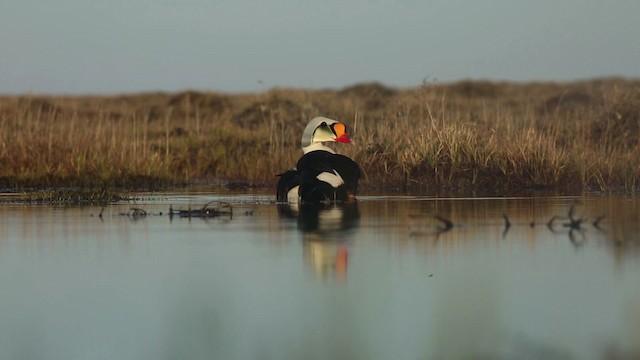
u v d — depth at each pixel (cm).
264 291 1056
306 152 2041
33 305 1018
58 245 1359
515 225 1495
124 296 1046
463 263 1180
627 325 917
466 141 2348
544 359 821
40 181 2394
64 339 902
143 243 1369
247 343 878
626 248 1271
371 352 846
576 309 969
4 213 1748
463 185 2266
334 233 1431
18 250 1321
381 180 2333
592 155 2370
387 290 1049
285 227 1512
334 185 1884
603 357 826
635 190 2136
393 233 1420
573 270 1134
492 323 927
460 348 854
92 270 1179
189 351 860
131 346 877
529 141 2312
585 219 1470
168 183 2483
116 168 2472
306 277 1118
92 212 1764
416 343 869
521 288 1052
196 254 1273
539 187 2241
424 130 2464
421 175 2320
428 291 1041
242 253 1276
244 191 2272
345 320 944
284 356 840
